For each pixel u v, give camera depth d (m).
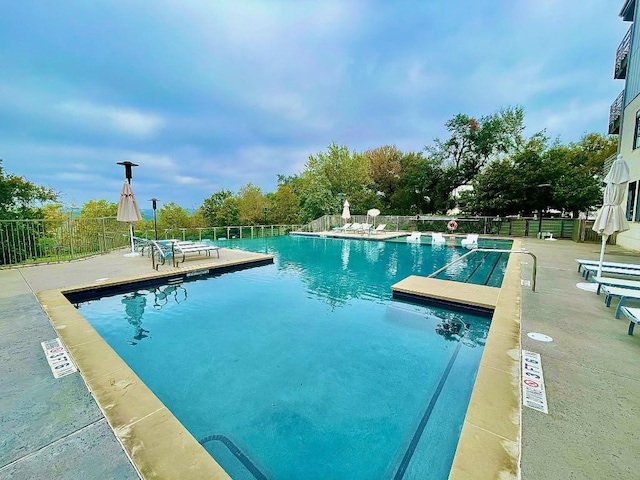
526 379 2.47
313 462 2.25
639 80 9.99
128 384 2.47
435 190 25.36
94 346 3.12
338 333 4.48
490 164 20.78
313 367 3.55
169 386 3.19
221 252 10.27
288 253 12.38
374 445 2.41
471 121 23.66
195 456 1.77
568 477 1.56
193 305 5.69
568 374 2.55
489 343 3.13
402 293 5.89
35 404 2.20
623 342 3.16
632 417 2.03
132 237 9.08
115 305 5.63
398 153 30.94
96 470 1.65
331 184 27.75
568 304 4.45
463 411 2.81
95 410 2.15
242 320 4.98
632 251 10.17
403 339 4.29
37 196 12.02
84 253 9.19
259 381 3.28
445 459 2.28
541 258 8.80
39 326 3.62
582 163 18.69
